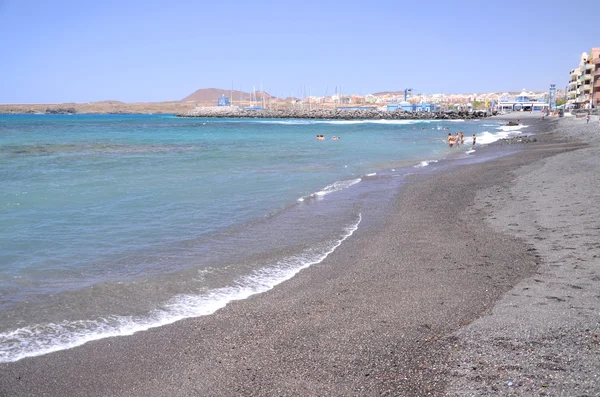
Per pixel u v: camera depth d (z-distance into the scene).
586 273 8.73
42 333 7.09
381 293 8.45
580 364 5.41
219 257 10.78
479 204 16.09
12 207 16.14
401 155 35.62
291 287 8.91
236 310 7.86
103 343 6.77
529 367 5.46
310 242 11.99
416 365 5.78
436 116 147.12
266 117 178.12
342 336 6.74
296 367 5.93
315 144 48.53
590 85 108.19
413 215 14.85
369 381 5.50
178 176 24.06
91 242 12.02
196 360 6.24
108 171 26.19
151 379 5.83
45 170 26.58
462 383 5.27
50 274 9.68
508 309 7.32
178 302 8.23
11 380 5.85
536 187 18.17
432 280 9.01
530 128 71.38
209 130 84.25
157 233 12.89
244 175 24.47
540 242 11.10
